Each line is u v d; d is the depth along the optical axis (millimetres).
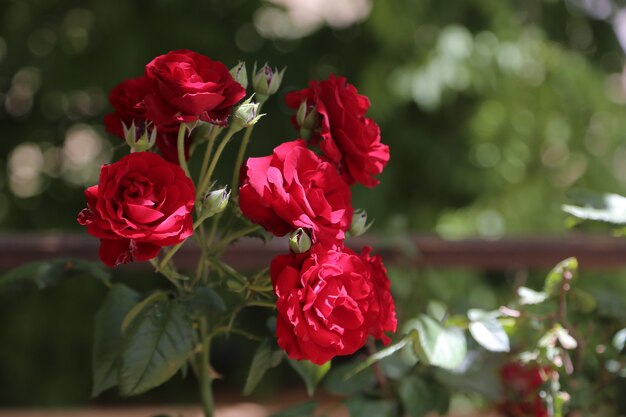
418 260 1350
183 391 3496
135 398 3424
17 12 3158
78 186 3387
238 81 976
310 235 940
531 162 3402
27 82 3346
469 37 2984
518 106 3256
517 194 3309
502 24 3113
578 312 1119
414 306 1397
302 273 929
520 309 1104
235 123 966
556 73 3238
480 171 3330
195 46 3180
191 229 914
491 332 1070
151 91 947
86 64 3201
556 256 1354
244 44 3408
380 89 3049
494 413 1361
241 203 942
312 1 3498
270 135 3238
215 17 3301
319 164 958
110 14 3076
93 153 3445
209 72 955
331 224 951
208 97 923
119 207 902
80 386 3258
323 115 986
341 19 3486
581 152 3400
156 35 3141
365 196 3180
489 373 1132
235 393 3398
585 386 1103
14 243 1263
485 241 1356
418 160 3391
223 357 3445
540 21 3494
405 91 2961
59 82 3213
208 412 1066
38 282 1071
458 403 2426
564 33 3650
